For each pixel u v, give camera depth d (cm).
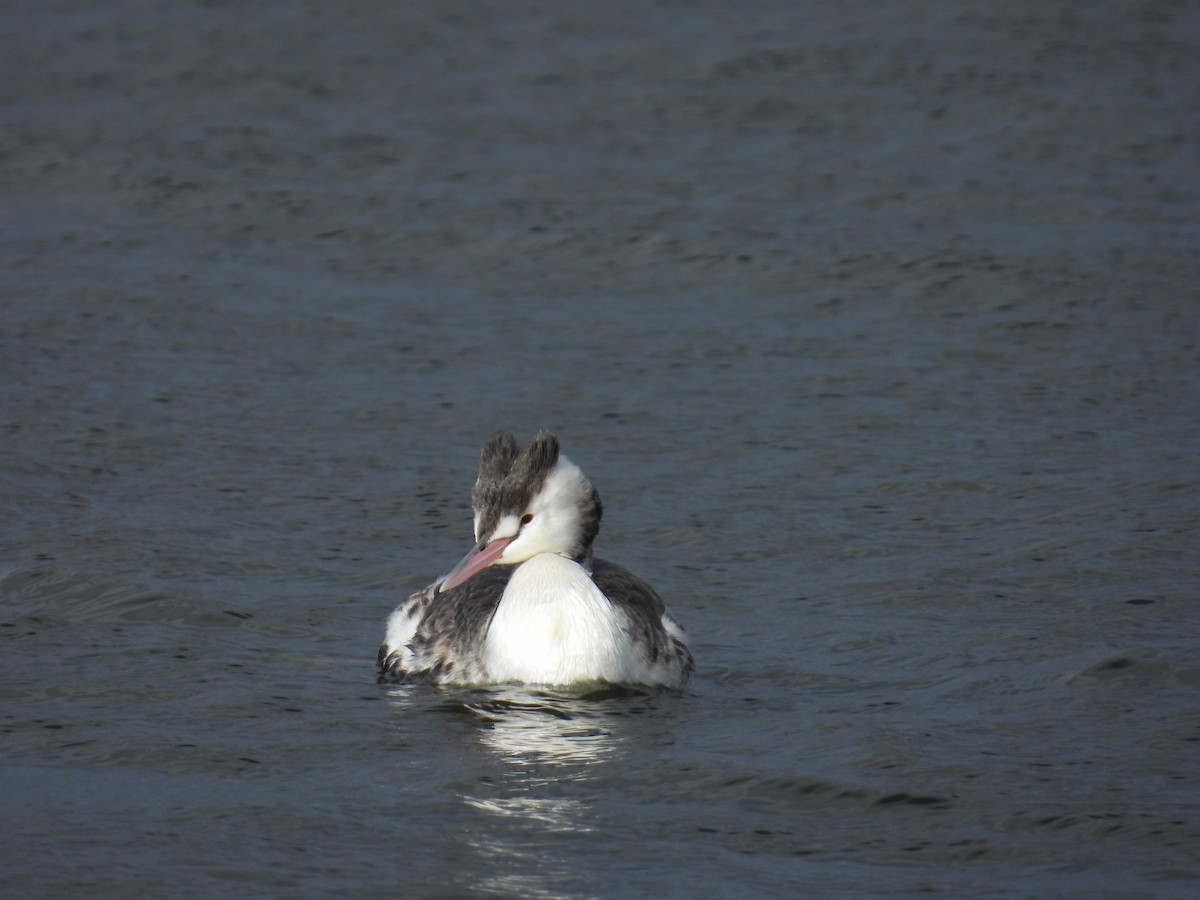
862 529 1478
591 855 859
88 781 951
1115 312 2136
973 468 1623
